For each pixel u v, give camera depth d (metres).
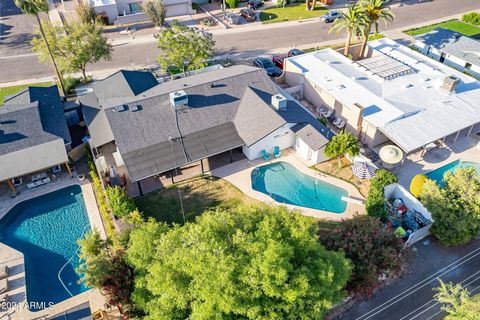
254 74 46.75
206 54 53.31
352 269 27.94
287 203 37.69
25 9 44.00
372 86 47.94
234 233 24.62
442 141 44.00
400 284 30.66
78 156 42.91
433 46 60.53
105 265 26.50
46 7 46.06
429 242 34.03
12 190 38.56
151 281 23.00
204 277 21.64
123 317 28.03
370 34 70.06
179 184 39.66
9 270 31.83
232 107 43.56
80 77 56.94
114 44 66.44
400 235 32.69
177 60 52.16
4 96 52.38
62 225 35.97
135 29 71.44
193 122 41.53
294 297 21.36
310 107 50.81
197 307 21.28
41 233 35.22
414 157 42.62
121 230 32.19
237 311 20.89
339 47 64.81
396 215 35.75
